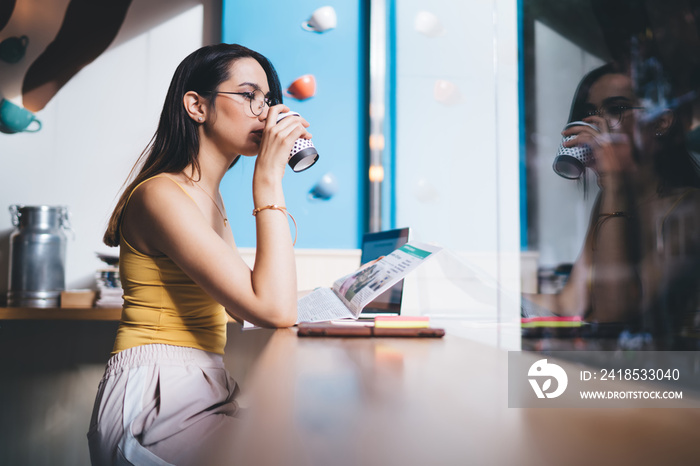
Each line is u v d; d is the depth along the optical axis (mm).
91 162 2363
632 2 546
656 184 512
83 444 2330
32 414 2312
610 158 577
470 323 1325
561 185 691
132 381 889
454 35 2395
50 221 2113
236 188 2350
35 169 2336
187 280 983
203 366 957
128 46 2398
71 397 2332
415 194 2426
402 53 2475
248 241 2342
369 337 963
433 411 402
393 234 1471
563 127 692
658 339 481
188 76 1066
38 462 2301
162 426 778
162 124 1081
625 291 529
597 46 603
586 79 626
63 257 2129
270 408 417
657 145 513
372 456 292
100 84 2381
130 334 964
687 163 484
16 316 1954
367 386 507
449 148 2357
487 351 764
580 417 368
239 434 345
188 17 2430
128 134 2385
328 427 358
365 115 2508
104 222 2355
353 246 2471
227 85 1055
